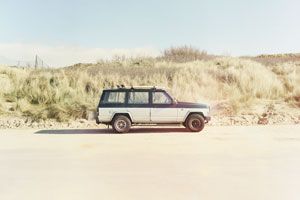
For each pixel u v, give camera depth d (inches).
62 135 536.1
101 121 562.3
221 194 254.7
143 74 942.4
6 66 993.5
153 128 620.7
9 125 636.1
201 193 257.0
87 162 352.8
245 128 595.8
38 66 1083.3
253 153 389.1
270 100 820.6
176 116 562.6
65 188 272.5
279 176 299.6
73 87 838.5
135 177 298.7
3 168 333.1
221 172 312.0
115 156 378.9
